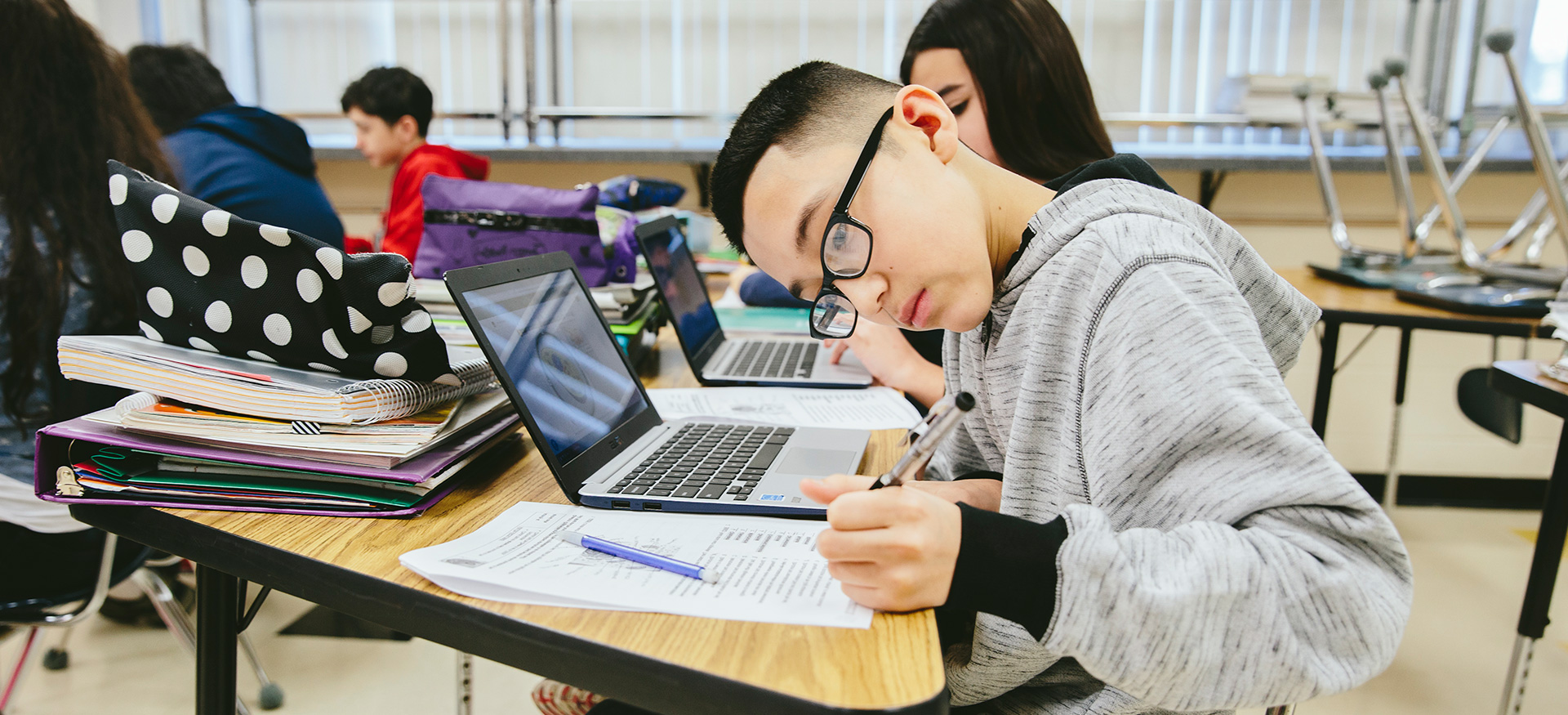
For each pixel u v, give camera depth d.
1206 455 0.51
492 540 0.59
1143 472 0.53
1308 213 2.74
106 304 1.08
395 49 3.14
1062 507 0.61
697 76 3.09
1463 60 2.84
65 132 1.06
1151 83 2.92
